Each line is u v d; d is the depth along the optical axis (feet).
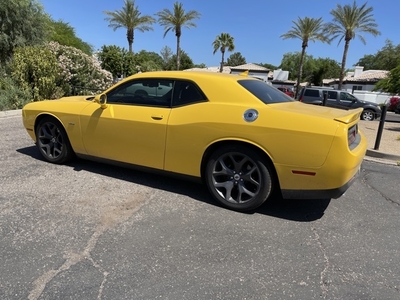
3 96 33.73
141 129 12.47
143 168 13.14
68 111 14.53
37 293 6.93
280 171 10.43
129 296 6.98
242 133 10.64
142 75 13.02
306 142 9.84
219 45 169.17
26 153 17.54
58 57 46.29
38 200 11.59
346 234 10.20
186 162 11.93
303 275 8.00
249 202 11.17
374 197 13.58
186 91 11.97
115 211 11.03
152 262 8.25
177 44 118.93
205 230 10.03
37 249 8.57
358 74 135.74
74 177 14.12
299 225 10.69
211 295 7.13
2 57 46.26
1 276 7.45
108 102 13.65
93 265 8.01
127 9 105.09
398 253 9.18
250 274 7.95
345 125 9.69
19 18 46.73
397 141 27.94
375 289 7.56
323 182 10.01
